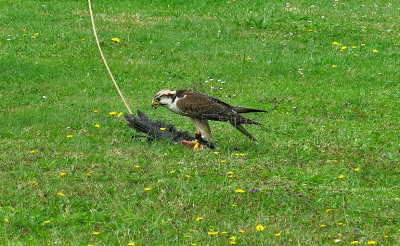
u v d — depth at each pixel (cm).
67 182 1010
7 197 949
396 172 1077
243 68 1848
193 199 942
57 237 830
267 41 2134
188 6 2573
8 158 1112
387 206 932
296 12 2452
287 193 973
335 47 2080
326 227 866
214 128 1316
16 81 1691
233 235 839
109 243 816
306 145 1216
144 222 873
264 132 1296
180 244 809
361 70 1838
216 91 1645
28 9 2455
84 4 2556
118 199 941
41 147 1169
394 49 2069
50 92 1611
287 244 817
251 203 928
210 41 2128
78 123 1332
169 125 1261
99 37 2128
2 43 2048
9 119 1347
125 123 1339
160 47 2050
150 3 2608
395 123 1380
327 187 1004
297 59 1938
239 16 2409
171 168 1074
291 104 1516
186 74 1792
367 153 1179
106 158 1116
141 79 1755
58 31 2184
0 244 805
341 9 2522
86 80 1720
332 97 1573
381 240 827
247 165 1100
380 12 2488
